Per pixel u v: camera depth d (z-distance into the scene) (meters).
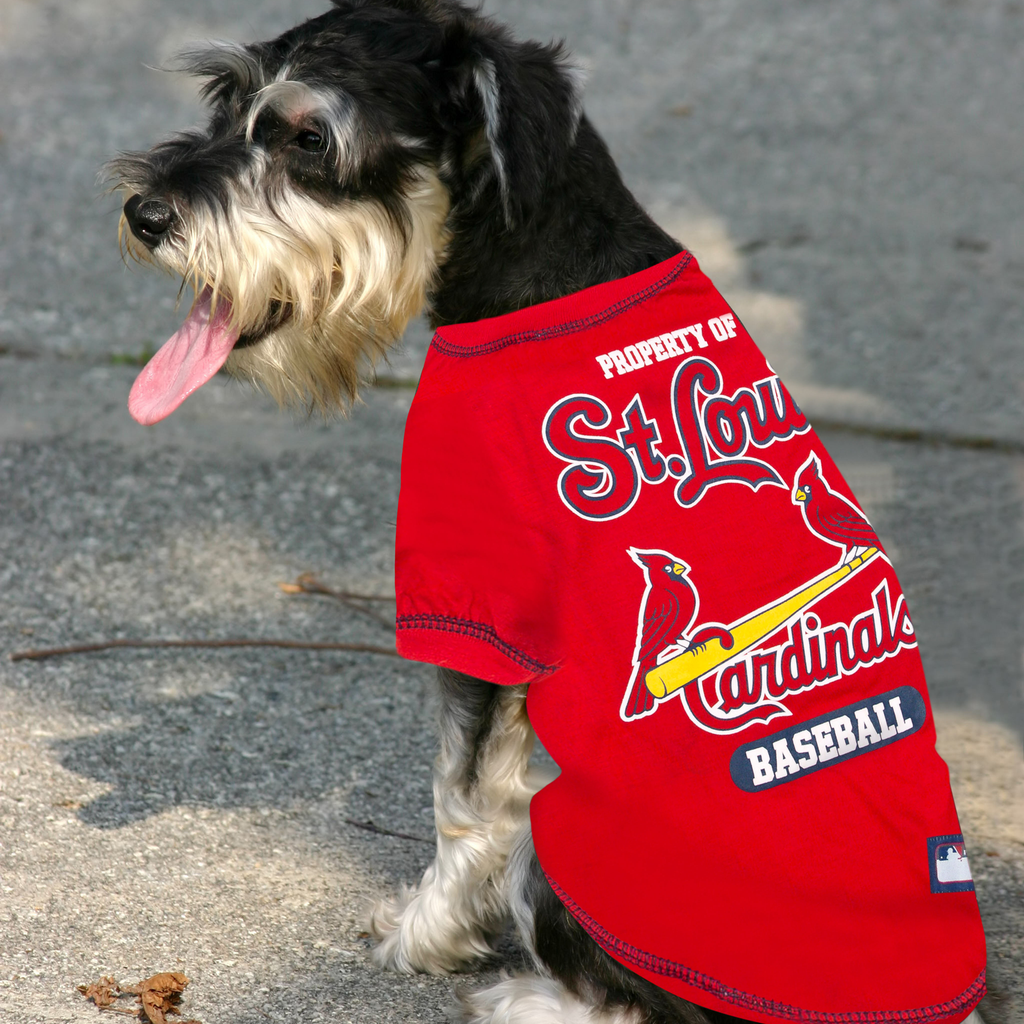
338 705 3.83
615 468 2.45
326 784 3.48
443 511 2.50
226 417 5.55
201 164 2.96
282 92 2.86
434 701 2.81
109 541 4.60
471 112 2.83
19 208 7.27
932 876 2.34
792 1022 2.21
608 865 2.33
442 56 2.91
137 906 2.93
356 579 4.52
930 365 6.28
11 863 3.02
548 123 2.70
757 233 7.61
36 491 4.85
